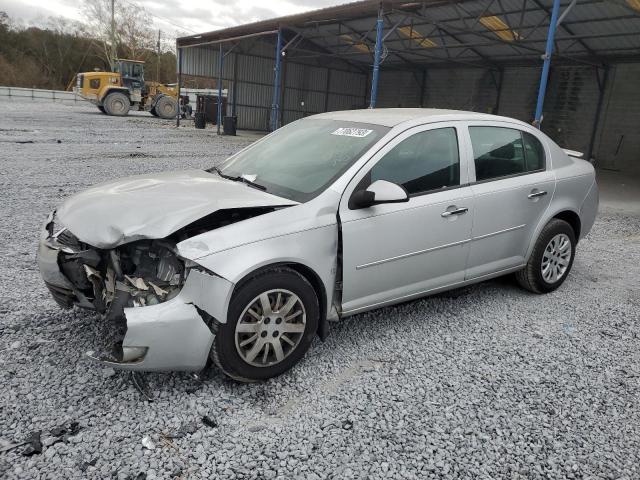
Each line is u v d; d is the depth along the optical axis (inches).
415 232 147.9
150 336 109.8
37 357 130.8
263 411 115.6
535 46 780.6
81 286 129.6
